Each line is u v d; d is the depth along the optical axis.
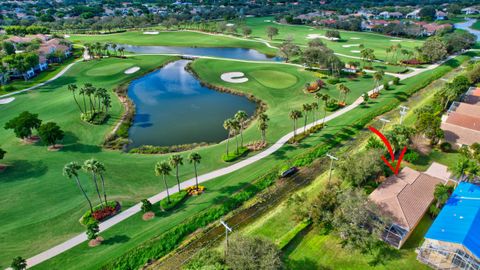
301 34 193.38
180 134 75.88
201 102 94.88
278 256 35.78
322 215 44.56
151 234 44.81
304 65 122.62
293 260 39.75
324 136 70.12
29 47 135.62
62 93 97.44
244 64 127.81
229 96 99.31
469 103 80.44
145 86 108.00
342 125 74.81
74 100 90.56
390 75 110.62
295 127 72.75
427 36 179.38
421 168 56.56
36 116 69.88
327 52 117.56
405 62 124.75
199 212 48.94
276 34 178.62
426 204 44.72
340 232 41.72
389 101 88.00
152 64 129.50
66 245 43.16
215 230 46.47
